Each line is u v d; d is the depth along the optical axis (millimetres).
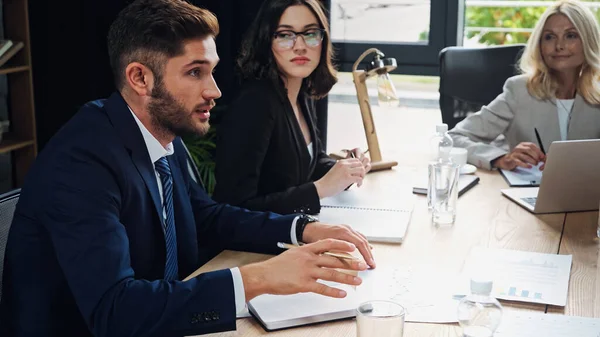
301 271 1480
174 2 1562
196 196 1957
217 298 1424
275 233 1840
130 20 1553
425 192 2369
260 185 2279
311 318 1464
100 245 1420
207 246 1965
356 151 2525
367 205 2223
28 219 1495
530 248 1874
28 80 3773
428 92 3871
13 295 1512
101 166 1506
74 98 3938
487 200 2293
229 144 2182
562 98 2910
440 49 3766
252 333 1433
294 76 2324
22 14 3707
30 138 3846
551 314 1492
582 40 2777
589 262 1785
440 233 1988
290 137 2275
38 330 1506
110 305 1380
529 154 2613
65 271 1420
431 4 3723
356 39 3861
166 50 1536
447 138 2619
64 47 3877
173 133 1636
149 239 1613
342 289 1597
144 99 1585
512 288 1616
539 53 2859
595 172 2129
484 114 2934
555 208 2162
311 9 2254
